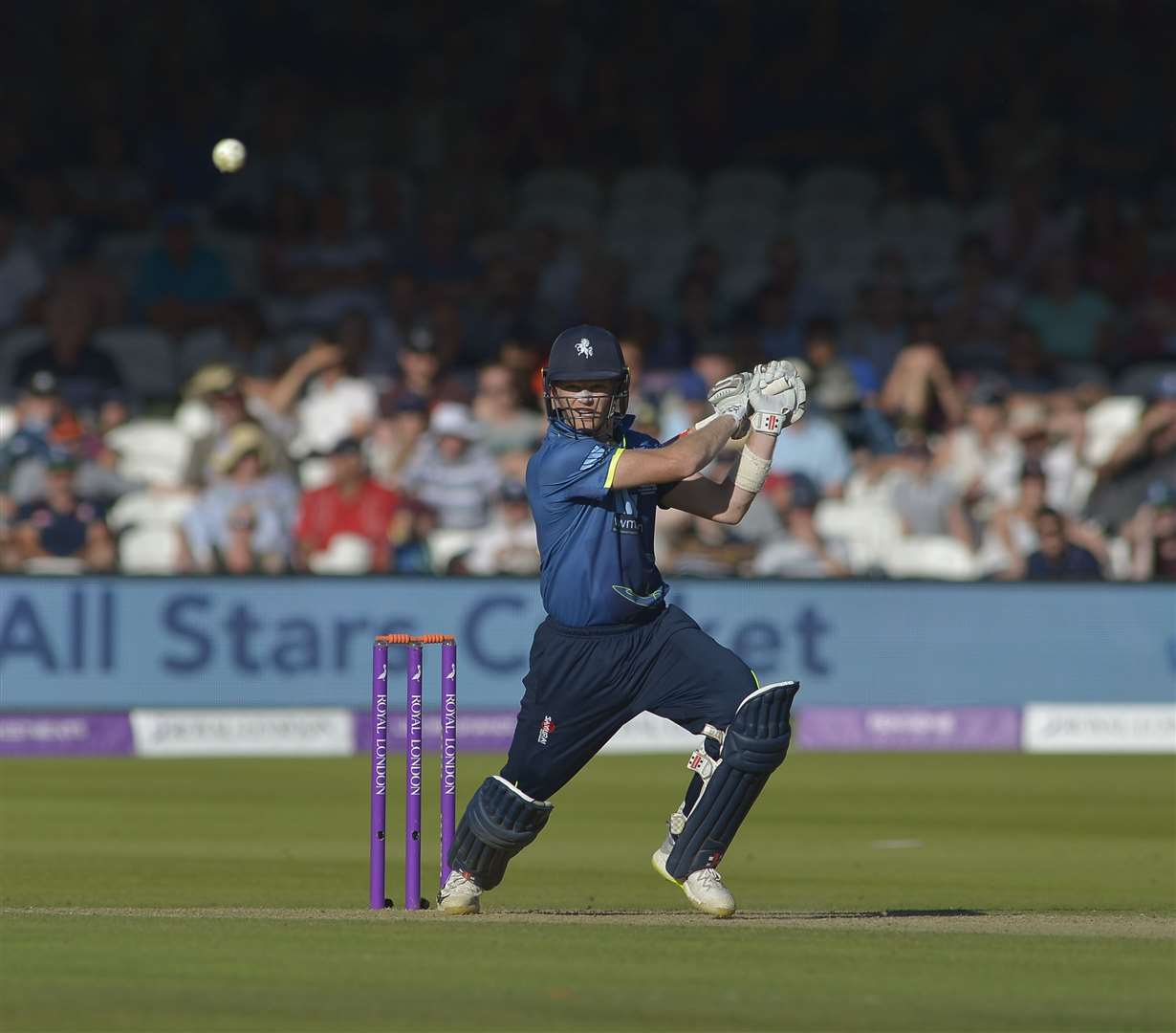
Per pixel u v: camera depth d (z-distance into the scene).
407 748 22.12
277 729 50.50
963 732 53.22
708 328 62.72
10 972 16.03
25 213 65.56
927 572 56.94
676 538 55.22
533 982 15.69
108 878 29.52
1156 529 57.28
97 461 54.66
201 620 50.28
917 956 17.52
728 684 20.52
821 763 49.31
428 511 54.47
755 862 32.75
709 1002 14.95
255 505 53.47
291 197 65.12
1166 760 50.97
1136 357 66.25
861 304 63.78
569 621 20.45
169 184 68.00
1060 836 36.62
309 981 15.64
